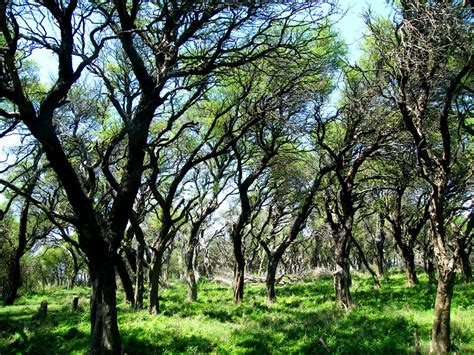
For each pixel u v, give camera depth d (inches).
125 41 438.6
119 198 430.0
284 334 479.8
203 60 555.8
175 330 510.0
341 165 697.0
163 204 688.4
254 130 776.9
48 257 2043.6
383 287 922.7
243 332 496.7
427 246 1231.5
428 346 375.9
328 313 594.2
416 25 390.3
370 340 422.3
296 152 796.0
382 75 533.3
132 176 436.8
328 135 849.5
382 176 730.2
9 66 353.4
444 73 399.5
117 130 746.8
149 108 452.4
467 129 535.5
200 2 451.8
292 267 2244.1
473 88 540.1
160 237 695.7
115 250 419.5
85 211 398.9
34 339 524.1
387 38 442.0
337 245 704.4
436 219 376.2
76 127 738.2
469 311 505.7
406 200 1140.5
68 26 408.8
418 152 387.9
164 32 472.4
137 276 776.9
